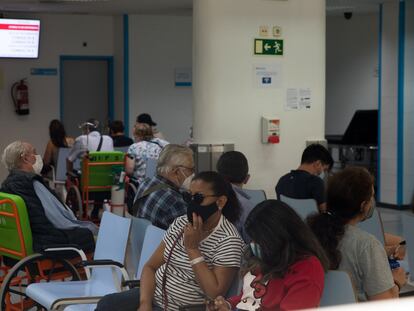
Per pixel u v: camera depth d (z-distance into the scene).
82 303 4.37
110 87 14.54
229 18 7.09
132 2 11.88
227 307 3.39
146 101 14.26
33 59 13.84
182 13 13.70
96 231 5.59
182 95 14.52
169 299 3.88
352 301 3.05
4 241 5.40
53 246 5.10
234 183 5.04
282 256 3.07
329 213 3.44
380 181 11.78
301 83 7.38
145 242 4.43
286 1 7.27
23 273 6.16
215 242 3.74
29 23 13.46
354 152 13.09
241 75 7.16
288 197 5.67
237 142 7.18
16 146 5.55
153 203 4.85
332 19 15.12
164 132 14.44
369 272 3.33
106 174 9.04
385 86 11.61
